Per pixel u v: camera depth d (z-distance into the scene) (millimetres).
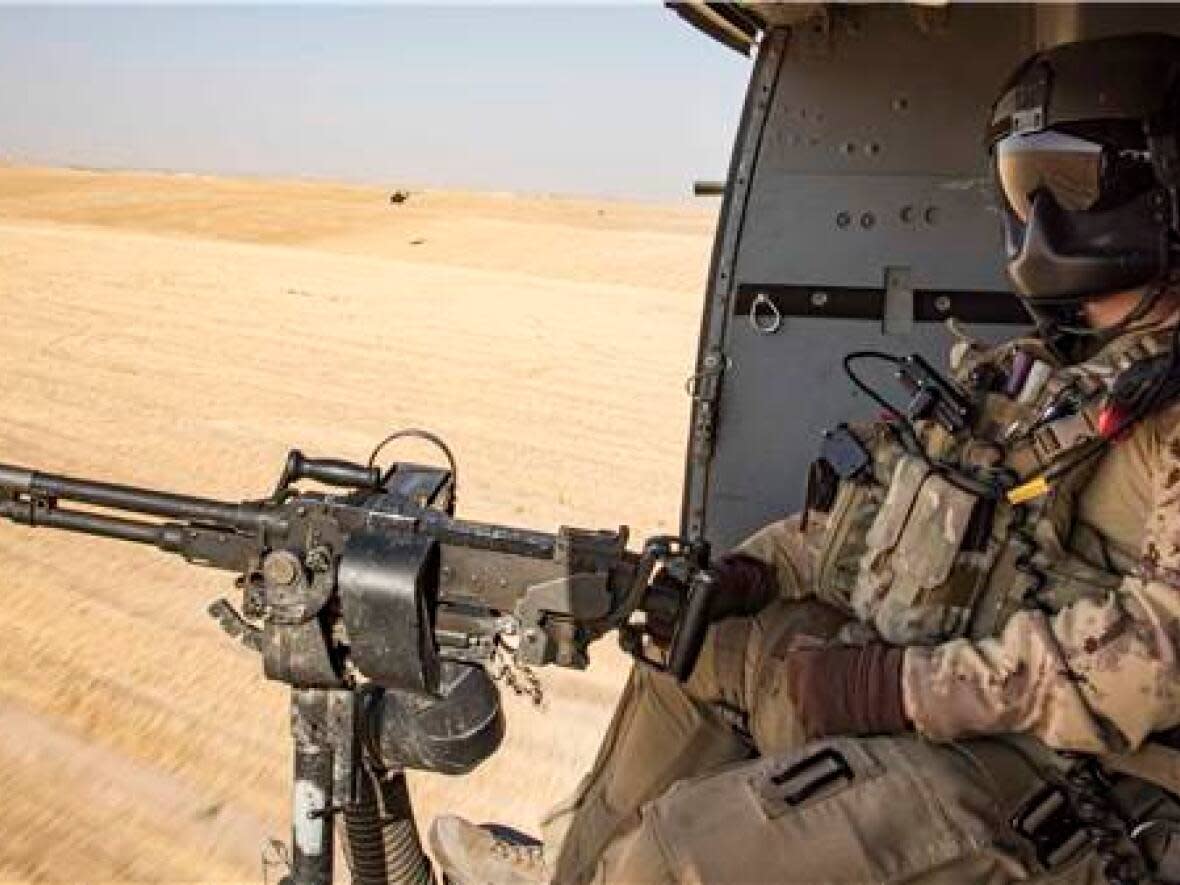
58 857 4566
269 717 5629
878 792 2312
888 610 2564
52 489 2805
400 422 11953
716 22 3928
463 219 44375
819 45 3719
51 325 17094
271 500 2762
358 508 2615
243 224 41656
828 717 2449
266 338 16438
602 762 3033
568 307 20156
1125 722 2191
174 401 12422
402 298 20781
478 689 2762
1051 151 2352
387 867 2891
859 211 3756
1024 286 2434
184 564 7332
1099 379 2379
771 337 3834
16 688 5820
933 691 2326
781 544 2980
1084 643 2199
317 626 2619
